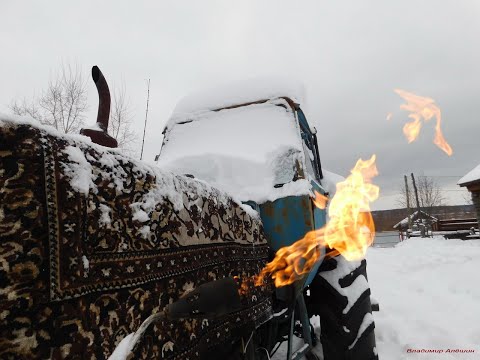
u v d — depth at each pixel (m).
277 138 2.70
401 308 5.02
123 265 0.97
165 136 3.10
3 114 0.76
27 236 0.74
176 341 1.15
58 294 0.77
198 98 3.20
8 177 0.74
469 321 4.32
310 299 2.64
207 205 1.51
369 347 2.48
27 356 0.71
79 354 0.80
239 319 1.60
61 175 0.83
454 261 9.55
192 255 1.32
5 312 0.69
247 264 1.78
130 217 1.03
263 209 2.20
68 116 11.27
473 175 15.55
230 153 2.53
